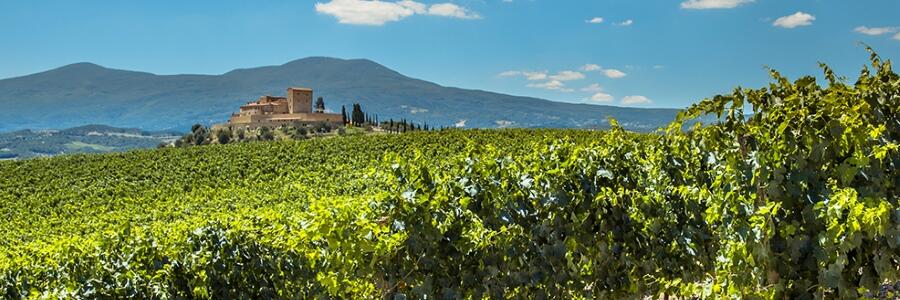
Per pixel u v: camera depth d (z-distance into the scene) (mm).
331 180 25453
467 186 4801
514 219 4914
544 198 5023
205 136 113688
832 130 4207
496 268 4883
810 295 4398
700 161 5809
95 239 6816
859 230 4004
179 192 27141
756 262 4438
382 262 4672
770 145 4426
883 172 4480
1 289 6863
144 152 37188
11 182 30656
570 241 5152
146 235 6102
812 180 4297
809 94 4531
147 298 5586
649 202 5574
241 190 25906
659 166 5789
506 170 4957
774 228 4305
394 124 126562
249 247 5914
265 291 5840
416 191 4676
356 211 4656
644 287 5691
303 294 5680
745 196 4488
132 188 28359
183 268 5715
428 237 4672
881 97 4691
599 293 5422
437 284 4738
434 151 35062
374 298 4809
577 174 5242
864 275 4379
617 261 5430
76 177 31562
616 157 5602
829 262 4266
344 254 4645
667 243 5695
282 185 26562
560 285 5184
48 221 22156
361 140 38969
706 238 5645
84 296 5652
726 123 4684
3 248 16078
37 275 6906
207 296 5668
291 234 5801
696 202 5707
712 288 4777
